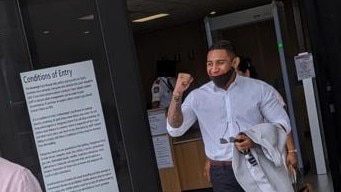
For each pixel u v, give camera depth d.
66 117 2.51
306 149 8.44
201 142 6.97
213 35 7.72
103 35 2.49
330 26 3.21
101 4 2.47
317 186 6.64
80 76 2.52
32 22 2.54
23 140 2.52
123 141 2.51
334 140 3.35
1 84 2.52
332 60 3.25
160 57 11.65
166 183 7.10
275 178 3.06
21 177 1.73
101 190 2.53
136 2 6.94
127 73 2.49
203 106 3.30
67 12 2.53
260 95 3.23
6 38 2.54
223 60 3.22
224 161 3.25
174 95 3.24
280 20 7.50
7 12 2.54
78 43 2.52
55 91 2.51
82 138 2.51
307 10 3.26
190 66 11.46
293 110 7.32
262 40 10.39
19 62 2.53
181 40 11.46
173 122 3.33
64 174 2.51
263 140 3.03
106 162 2.53
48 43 2.54
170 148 6.99
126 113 2.49
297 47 10.36
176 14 9.25
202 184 7.04
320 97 3.35
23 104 2.51
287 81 7.34
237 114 3.23
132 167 2.51
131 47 2.50
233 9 10.02
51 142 2.51
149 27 10.61
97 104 2.52
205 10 9.40
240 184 3.09
